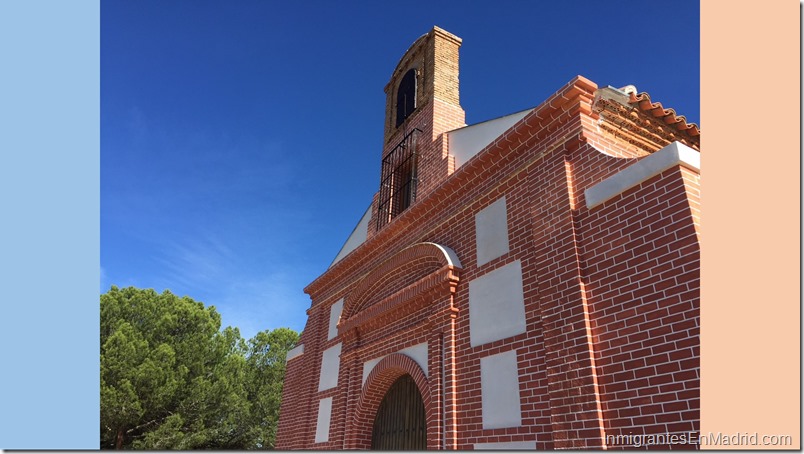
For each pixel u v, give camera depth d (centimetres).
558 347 565
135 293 3042
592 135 650
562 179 634
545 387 579
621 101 691
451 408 707
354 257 1144
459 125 1122
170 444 2516
